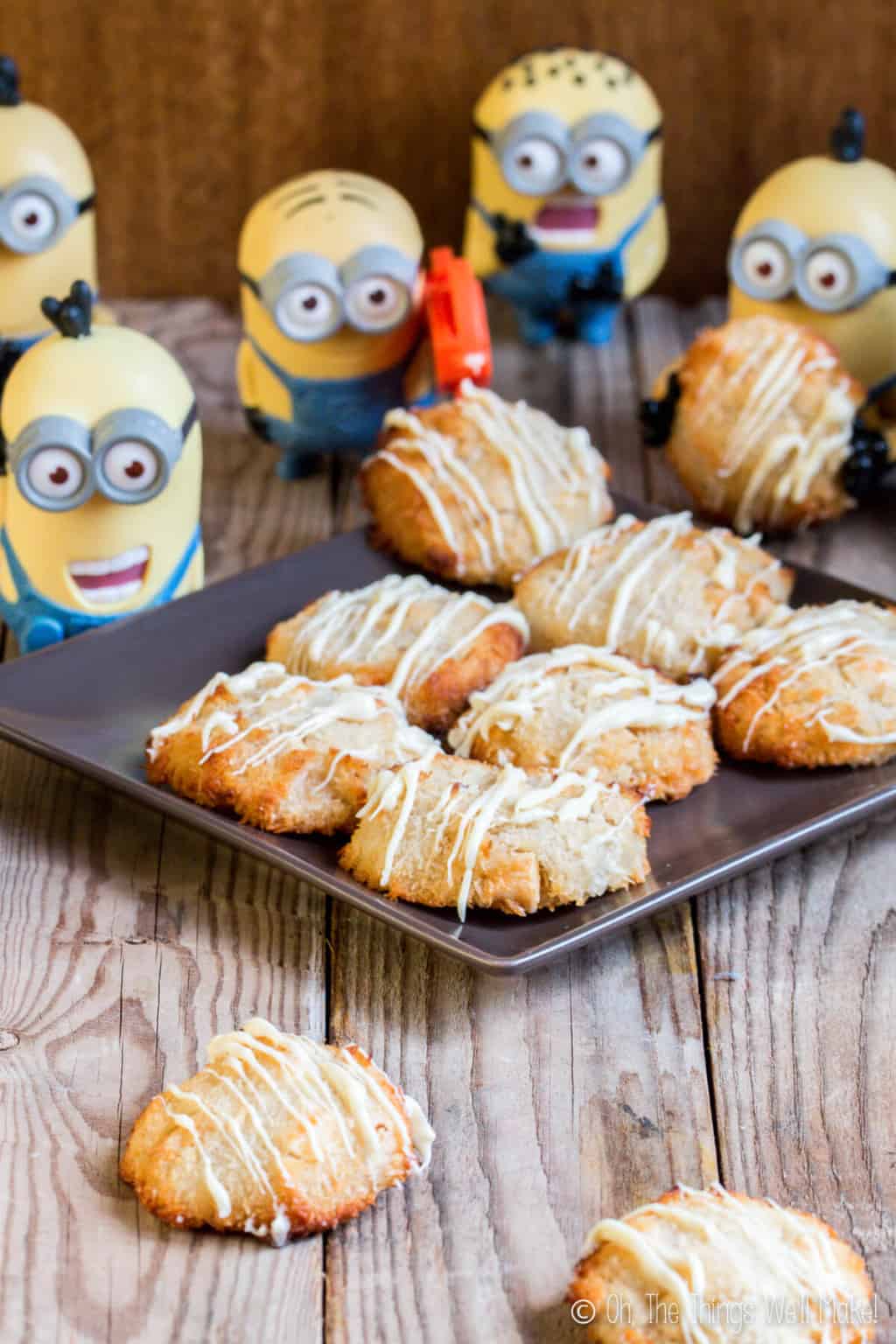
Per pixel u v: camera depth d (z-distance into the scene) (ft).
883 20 3.27
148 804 2.47
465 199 3.38
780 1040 2.34
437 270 2.92
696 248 3.41
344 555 2.80
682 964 2.40
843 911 2.46
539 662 2.58
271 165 3.34
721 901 2.47
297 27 3.26
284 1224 2.16
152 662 2.65
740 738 2.55
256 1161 2.17
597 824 2.39
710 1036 2.34
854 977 2.40
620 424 3.12
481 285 3.21
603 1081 2.31
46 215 2.86
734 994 2.38
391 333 2.91
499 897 2.35
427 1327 2.13
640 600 2.67
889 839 2.53
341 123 3.32
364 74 3.29
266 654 2.67
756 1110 2.28
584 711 2.52
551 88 3.02
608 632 2.65
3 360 2.88
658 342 3.30
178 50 3.26
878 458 2.87
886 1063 2.32
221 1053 2.25
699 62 3.30
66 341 2.62
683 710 2.53
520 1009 2.36
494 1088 2.30
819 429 2.85
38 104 3.28
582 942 2.33
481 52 3.29
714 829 2.48
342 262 2.85
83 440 2.58
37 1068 2.30
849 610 2.65
